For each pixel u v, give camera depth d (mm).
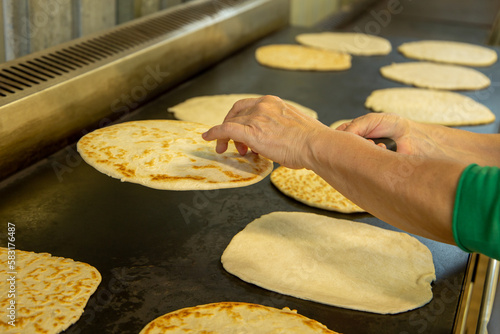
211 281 982
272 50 2340
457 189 738
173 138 1318
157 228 1131
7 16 1620
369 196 839
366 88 2039
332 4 5164
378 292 977
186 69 1905
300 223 1176
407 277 1026
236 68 2137
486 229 707
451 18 5031
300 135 944
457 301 978
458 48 2664
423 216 775
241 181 1125
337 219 1210
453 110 1863
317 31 2762
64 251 1038
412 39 2783
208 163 1197
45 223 1117
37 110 1271
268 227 1150
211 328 851
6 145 1204
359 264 1057
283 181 1347
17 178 1260
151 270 1000
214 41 2057
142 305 909
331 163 887
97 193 1236
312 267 1035
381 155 846
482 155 1140
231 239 1113
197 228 1144
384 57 2453
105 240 1078
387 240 1143
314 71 2174
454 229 733
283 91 1938
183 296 938
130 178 1117
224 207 1233
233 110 1109
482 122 1793
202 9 2176
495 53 2660
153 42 1715
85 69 1440
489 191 714
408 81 2117
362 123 1144
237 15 2209
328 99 1898
